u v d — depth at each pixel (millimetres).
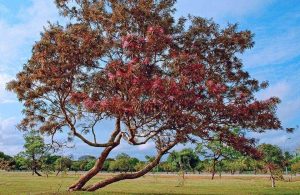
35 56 26922
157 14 28625
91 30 27750
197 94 23672
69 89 27109
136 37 24141
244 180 71750
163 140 30359
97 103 24078
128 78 23031
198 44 29141
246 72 30219
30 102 29578
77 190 30766
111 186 49062
